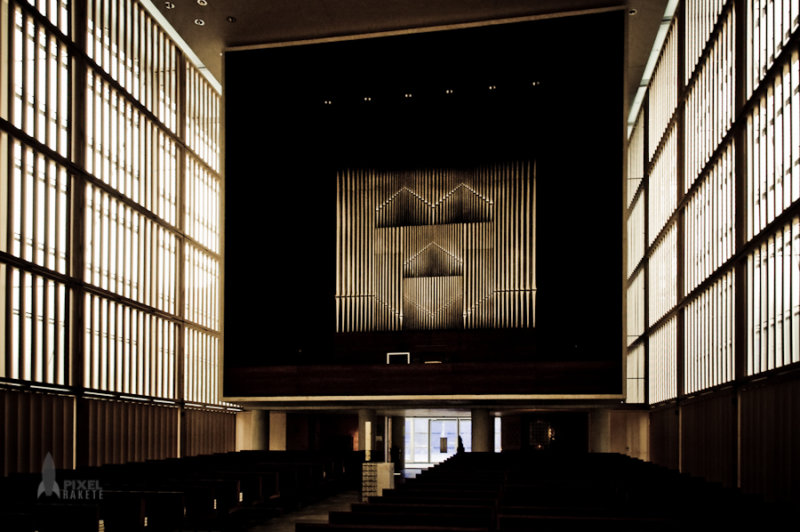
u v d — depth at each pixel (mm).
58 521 8188
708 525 7664
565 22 19812
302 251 20594
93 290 19281
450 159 20359
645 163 27641
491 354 19562
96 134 19906
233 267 20641
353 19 20188
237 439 30469
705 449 19094
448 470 14086
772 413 14039
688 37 21500
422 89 20547
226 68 21422
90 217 19562
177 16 20016
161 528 10336
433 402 20250
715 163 18344
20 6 16609
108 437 20094
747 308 15719
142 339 22344
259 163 20969
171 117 24656
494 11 19812
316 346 20234
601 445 21703
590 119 19516
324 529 6699
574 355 18750
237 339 20375
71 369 18359
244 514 13914
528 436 31203
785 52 13156
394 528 6574
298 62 21141
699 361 20031
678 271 22094
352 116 20812
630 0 19312
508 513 7941
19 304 16359
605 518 6867
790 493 13086
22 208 16516
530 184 19781
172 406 24234
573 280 19062
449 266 20078
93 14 19734
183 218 25203
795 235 12953
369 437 19844
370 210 20562
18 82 16594
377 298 20281
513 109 19984
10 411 16125
